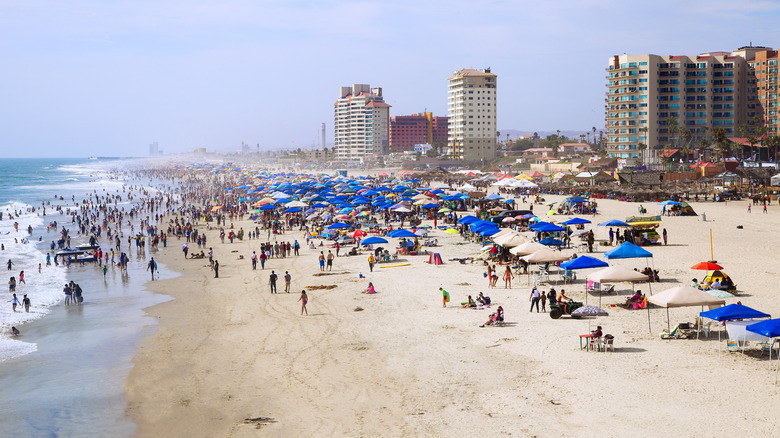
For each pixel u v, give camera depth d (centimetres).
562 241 5962
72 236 8806
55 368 3052
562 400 2270
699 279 4259
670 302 2836
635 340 2936
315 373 2755
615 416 2109
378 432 2105
